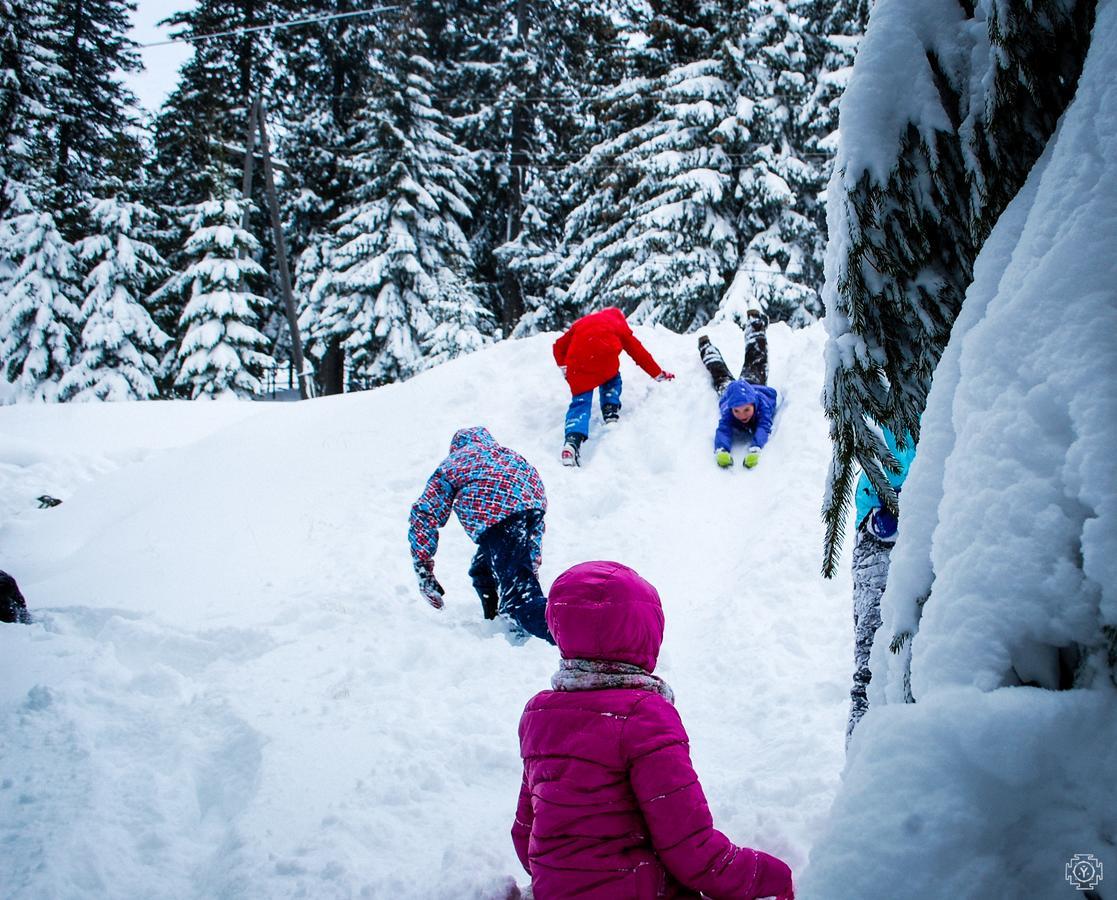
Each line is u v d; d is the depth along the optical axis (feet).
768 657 13.06
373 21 97.91
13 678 12.91
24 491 29.04
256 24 98.78
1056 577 3.75
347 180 94.12
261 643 15.06
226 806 9.71
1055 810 3.52
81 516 25.36
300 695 12.57
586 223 71.15
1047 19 4.73
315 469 24.59
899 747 3.78
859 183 5.41
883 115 5.33
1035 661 3.84
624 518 20.12
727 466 21.26
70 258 75.51
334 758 10.30
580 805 5.81
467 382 27.73
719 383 23.71
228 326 75.36
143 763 10.51
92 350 73.10
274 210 82.53
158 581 18.93
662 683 6.22
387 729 11.18
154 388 74.84
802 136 61.87
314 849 8.23
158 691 12.94
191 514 23.06
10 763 10.11
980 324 4.32
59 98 94.53
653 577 17.80
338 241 87.45
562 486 21.97
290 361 97.30
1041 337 3.98
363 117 91.76
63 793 9.43
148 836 8.82
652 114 68.69
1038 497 3.85
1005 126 4.96
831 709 10.91
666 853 5.67
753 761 10.01
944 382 4.82
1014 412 4.00
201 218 77.36
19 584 20.33
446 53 107.96
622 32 75.31
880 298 5.69
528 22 96.02
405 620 15.93
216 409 42.42
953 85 5.18
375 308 81.10
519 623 14.35
